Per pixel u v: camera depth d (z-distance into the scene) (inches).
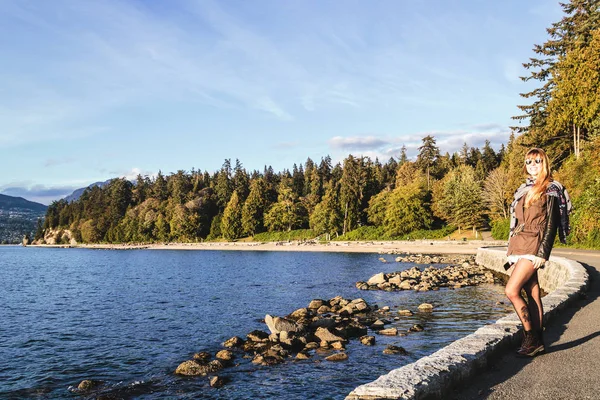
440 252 2568.9
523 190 237.3
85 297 1214.9
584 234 1409.9
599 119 1616.6
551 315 343.0
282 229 4790.8
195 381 466.6
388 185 4795.8
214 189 6141.7
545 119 2253.9
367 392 169.3
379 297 1003.9
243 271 1878.7
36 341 693.3
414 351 531.2
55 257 3998.5
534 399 180.5
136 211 6318.9
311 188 5383.9
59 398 445.1
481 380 209.6
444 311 779.4
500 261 1294.3
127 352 608.4
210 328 738.8
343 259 2461.9
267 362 506.9
